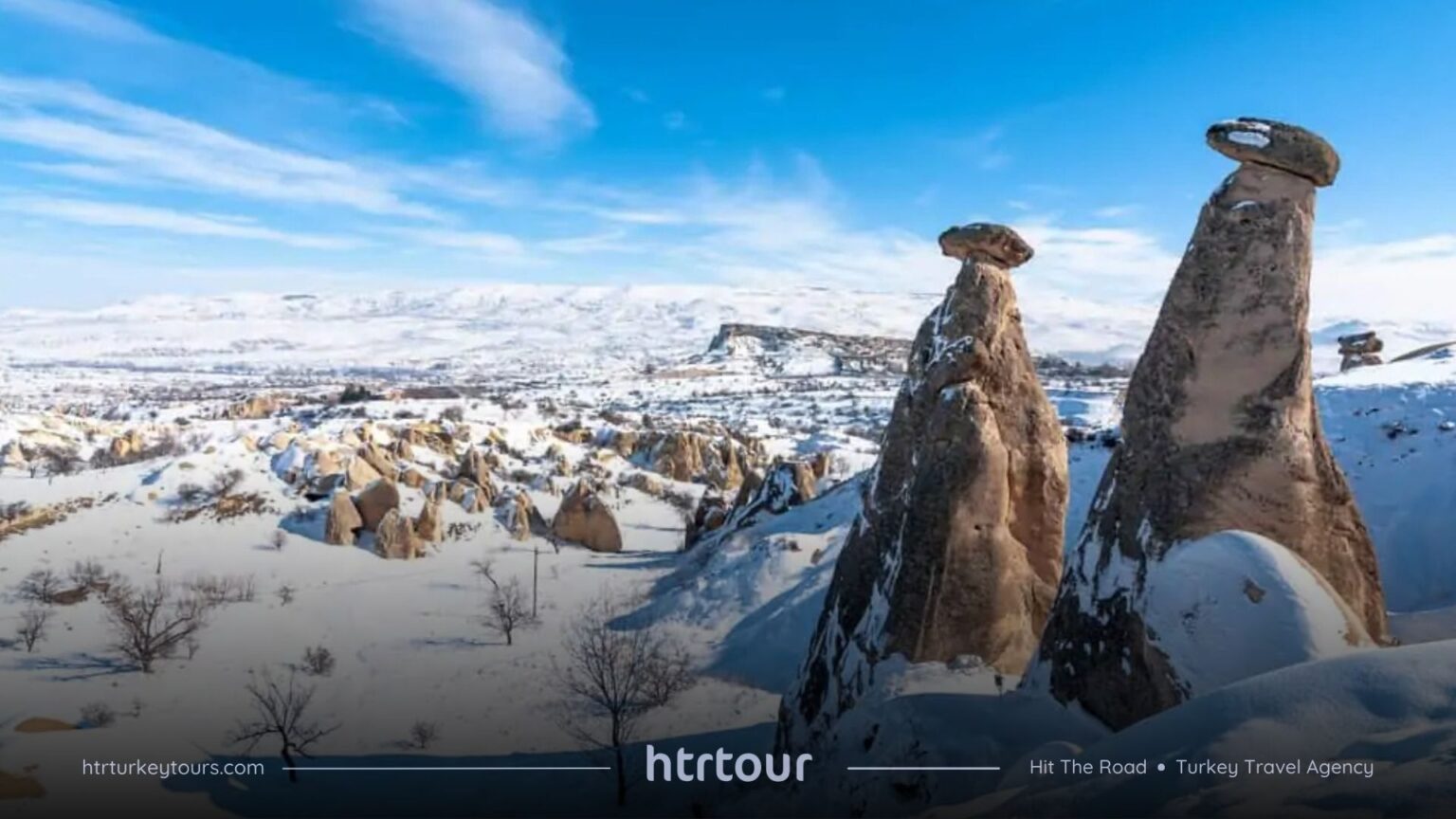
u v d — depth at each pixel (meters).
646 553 59.12
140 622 37.47
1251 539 10.92
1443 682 6.84
